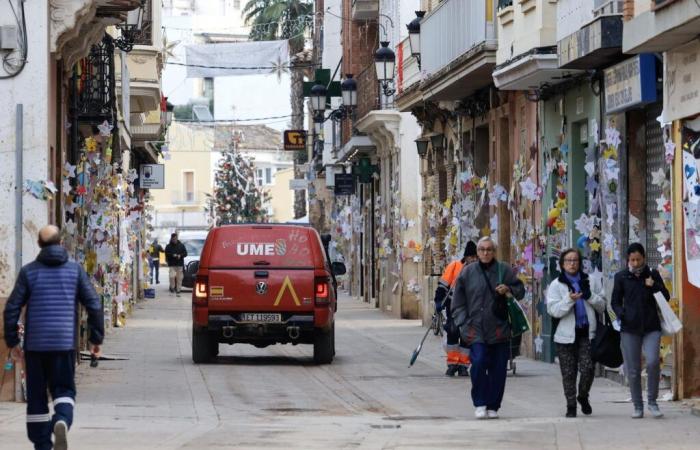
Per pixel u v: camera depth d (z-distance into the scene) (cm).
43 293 1402
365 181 5647
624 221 2388
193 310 2841
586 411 1914
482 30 3047
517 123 3166
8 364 2053
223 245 2842
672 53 2103
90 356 2902
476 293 1898
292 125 8650
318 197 7969
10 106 2095
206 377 2555
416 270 4662
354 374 2656
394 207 4900
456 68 3247
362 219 6075
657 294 1856
